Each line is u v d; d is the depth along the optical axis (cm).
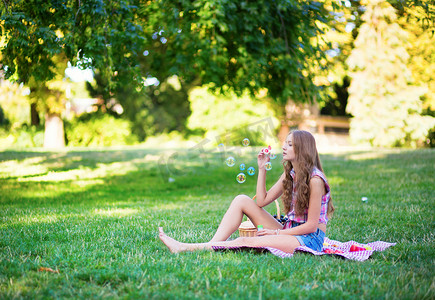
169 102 2497
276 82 819
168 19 716
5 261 263
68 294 213
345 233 378
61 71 928
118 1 565
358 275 246
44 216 465
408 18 738
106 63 604
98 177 904
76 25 583
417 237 358
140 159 1250
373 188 688
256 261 269
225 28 689
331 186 733
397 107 1773
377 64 1727
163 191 761
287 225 308
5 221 430
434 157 1120
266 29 745
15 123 2162
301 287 223
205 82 816
